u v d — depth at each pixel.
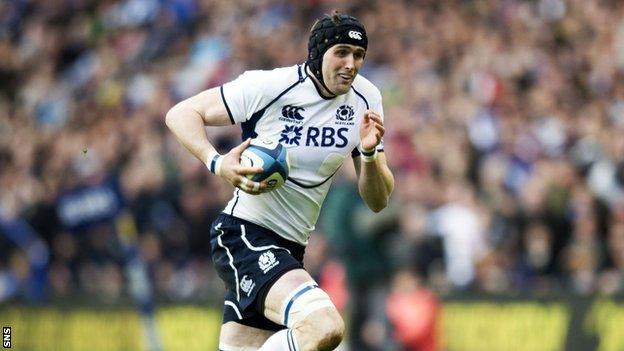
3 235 52.59
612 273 41.59
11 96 74.62
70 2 78.31
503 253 43.94
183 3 72.62
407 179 47.06
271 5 70.31
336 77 22.23
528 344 39.91
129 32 73.88
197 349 44.47
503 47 59.56
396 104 57.41
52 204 51.78
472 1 65.00
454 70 58.84
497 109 54.72
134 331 46.06
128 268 47.47
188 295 45.16
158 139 56.44
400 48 62.31
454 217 44.47
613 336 38.75
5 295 52.12
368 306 40.25
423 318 39.91
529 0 63.84
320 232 44.12
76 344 47.69
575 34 60.94
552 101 53.97
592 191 44.12
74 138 61.06
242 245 23.36
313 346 21.72
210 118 22.72
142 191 50.69
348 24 22.17
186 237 50.28
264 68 64.06
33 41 76.69
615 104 54.84
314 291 22.27
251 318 24.11
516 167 50.09
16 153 63.25
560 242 43.56
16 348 49.22
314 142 22.86
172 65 68.56
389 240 40.19
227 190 50.56
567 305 39.56
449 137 51.53
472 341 40.53
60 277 51.50
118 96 66.25
